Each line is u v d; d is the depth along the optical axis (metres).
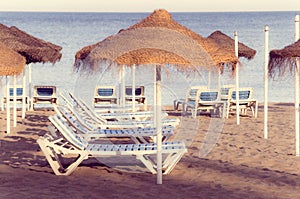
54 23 111.62
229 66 13.57
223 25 107.94
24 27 94.44
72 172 8.42
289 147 10.54
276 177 8.20
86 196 7.16
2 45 11.02
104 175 8.30
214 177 8.22
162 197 7.15
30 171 8.52
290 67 8.87
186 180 8.05
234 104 14.69
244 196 7.21
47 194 7.21
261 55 41.16
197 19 135.38
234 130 12.66
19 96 15.73
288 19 131.38
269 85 24.88
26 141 11.23
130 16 161.88
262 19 132.25
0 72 10.41
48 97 16.25
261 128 12.91
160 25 9.12
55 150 8.33
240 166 8.95
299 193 7.36
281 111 16.12
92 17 152.62
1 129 12.78
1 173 8.35
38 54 13.38
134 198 7.09
